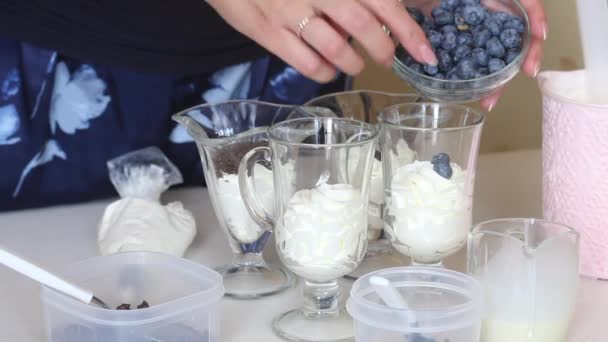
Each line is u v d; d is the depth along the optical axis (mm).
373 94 1131
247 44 1384
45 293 877
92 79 1315
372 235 1112
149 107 1347
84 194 1342
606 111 974
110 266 939
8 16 1240
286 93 1432
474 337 833
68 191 1331
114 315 835
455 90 979
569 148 1013
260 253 1075
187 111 1053
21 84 1275
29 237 1194
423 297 876
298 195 897
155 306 840
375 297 869
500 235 870
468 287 856
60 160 1321
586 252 1031
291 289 1033
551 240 858
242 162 949
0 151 1282
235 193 1021
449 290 871
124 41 1305
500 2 1049
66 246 1161
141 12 1304
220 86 1403
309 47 1029
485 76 976
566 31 1654
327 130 940
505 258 868
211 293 871
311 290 947
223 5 1041
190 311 858
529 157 1460
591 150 995
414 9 1032
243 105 1071
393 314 813
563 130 1016
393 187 972
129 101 1333
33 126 1297
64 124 1314
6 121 1274
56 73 1299
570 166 1017
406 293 878
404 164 970
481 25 1007
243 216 1033
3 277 1057
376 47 975
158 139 1368
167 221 1126
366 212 926
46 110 1301
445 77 993
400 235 975
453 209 960
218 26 1355
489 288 874
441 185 955
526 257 858
